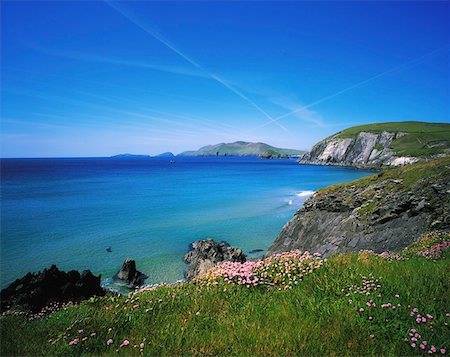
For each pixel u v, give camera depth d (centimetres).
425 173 3130
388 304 617
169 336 606
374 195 3192
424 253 1191
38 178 13100
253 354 512
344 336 541
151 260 3291
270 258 1040
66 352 594
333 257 1003
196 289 858
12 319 989
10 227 4469
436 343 510
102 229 4441
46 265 3031
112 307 828
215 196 7844
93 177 13975
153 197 7631
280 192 8656
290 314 637
